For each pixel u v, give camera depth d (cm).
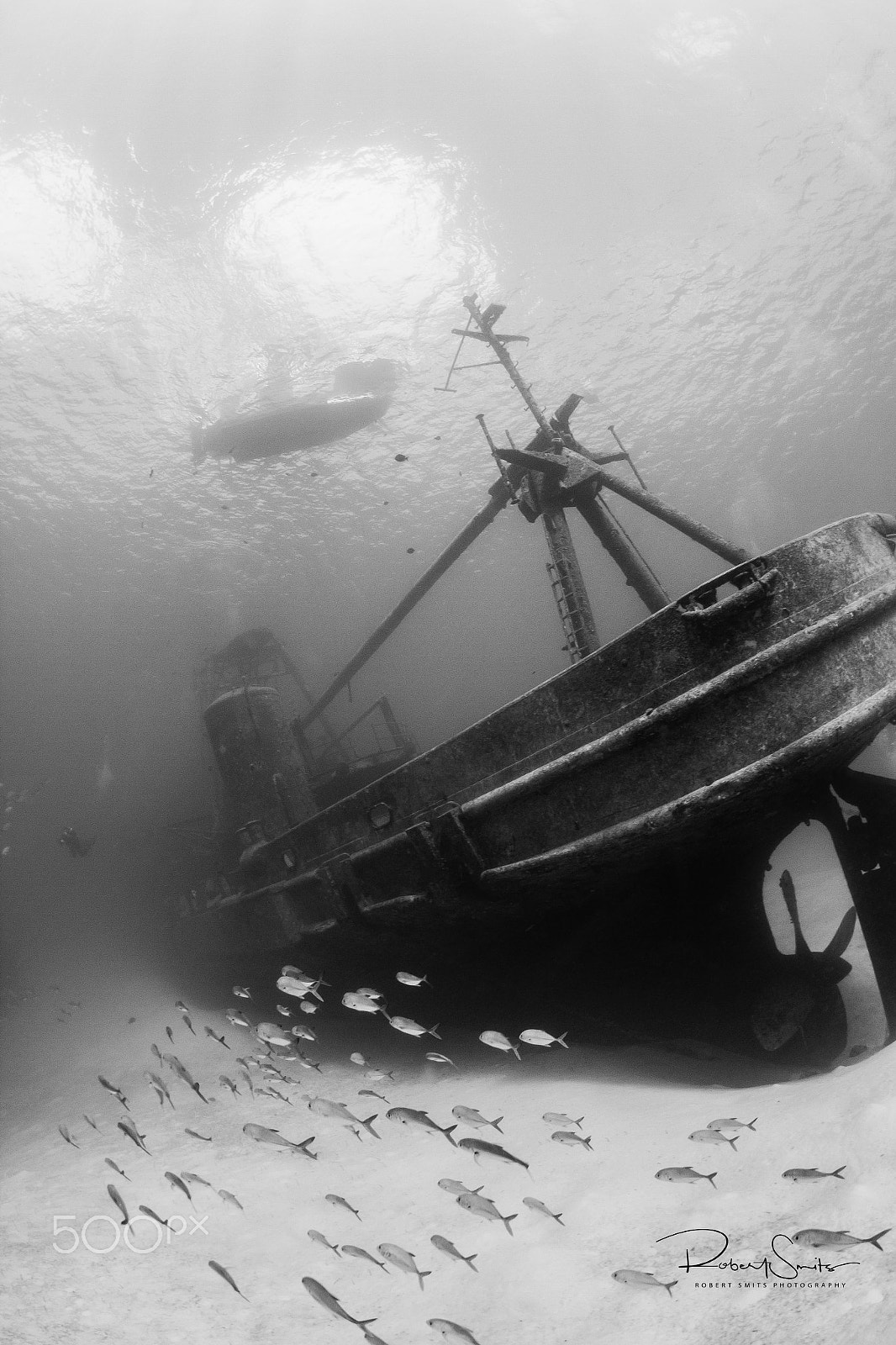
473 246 3531
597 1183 418
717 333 3578
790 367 3616
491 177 3553
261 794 1091
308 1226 463
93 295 3291
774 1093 477
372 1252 414
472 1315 333
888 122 3375
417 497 3503
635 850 615
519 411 3522
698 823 590
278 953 996
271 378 3356
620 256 3562
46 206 3272
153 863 2036
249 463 3288
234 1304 379
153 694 3519
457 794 712
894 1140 346
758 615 592
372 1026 965
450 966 791
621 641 625
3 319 3206
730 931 709
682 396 3634
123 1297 391
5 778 3400
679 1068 640
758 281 3556
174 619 3516
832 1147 362
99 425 3297
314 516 3453
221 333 3381
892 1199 313
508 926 718
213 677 1425
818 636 577
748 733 580
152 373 3303
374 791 784
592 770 627
